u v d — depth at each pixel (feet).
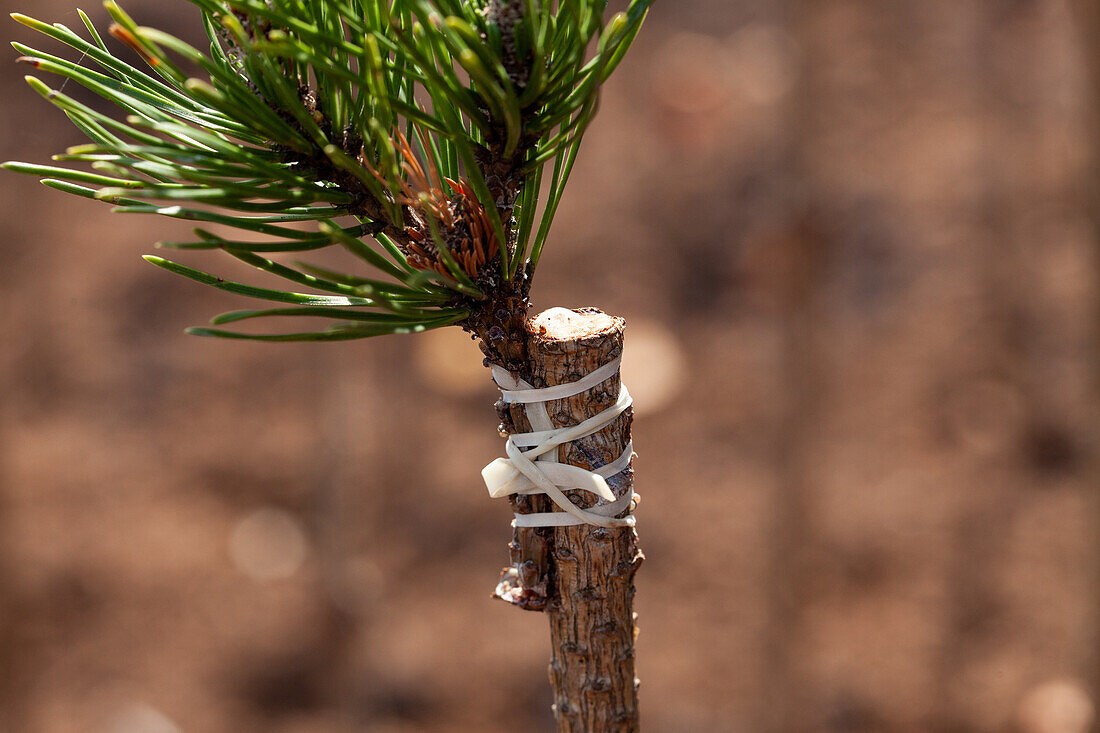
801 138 5.41
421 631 6.35
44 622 6.29
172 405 7.86
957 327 7.60
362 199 1.59
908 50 9.50
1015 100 8.87
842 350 7.60
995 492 6.63
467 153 1.55
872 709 5.54
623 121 9.78
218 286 1.57
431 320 1.58
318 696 5.98
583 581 1.65
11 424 7.63
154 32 1.50
